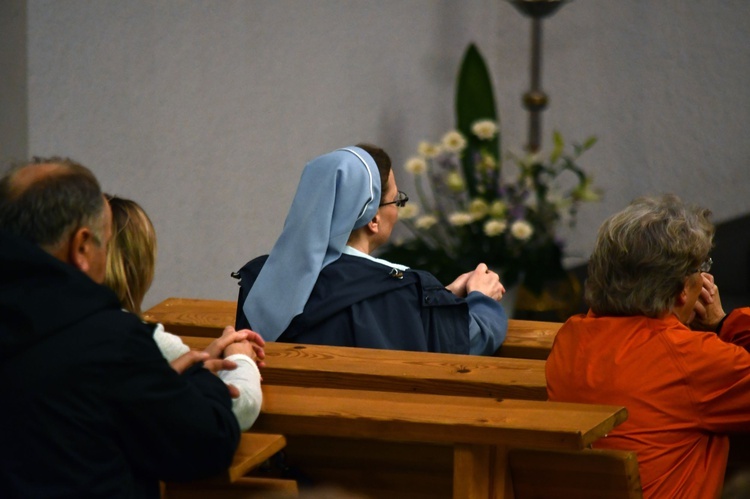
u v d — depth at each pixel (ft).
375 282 28.78
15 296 16.42
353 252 29.53
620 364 22.13
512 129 75.61
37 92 45.62
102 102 48.75
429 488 22.02
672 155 71.77
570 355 22.98
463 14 72.74
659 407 21.76
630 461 20.06
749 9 69.31
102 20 48.49
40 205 17.02
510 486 22.39
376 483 22.26
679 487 21.68
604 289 22.93
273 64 58.75
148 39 51.01
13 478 16.33
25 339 16.35
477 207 59.77
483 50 74.64
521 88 75.15
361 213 29.32
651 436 21.71
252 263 30.91
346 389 23.27
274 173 59.67
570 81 73.56
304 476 22.67
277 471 22.77
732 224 71.87
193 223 54.54
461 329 29.07
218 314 32.78
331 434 20.47
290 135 60.44
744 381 21.48
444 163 62.23
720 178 71.20
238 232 57.67
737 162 70.85
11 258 16.42
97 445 16.60
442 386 24.08
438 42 71.46
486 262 60.44
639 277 22.43
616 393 21.95
